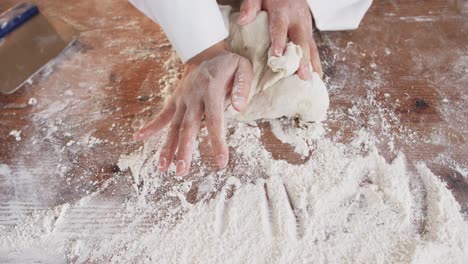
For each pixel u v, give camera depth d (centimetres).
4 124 57
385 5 65
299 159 52
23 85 60
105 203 50
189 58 54
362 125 53
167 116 52
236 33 55
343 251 46
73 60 62
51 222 50
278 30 53
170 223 49
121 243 48
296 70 51
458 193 48
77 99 58
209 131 48
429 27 62
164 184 51
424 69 57
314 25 62
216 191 50
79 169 53
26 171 53
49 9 68
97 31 65
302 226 47
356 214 48
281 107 52
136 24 66
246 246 46
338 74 58
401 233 46
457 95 55
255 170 51
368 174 50
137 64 61
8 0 70
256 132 54
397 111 54
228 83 51
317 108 52
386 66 58
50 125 57
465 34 61
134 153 53
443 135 52
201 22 51
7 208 51
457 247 45
